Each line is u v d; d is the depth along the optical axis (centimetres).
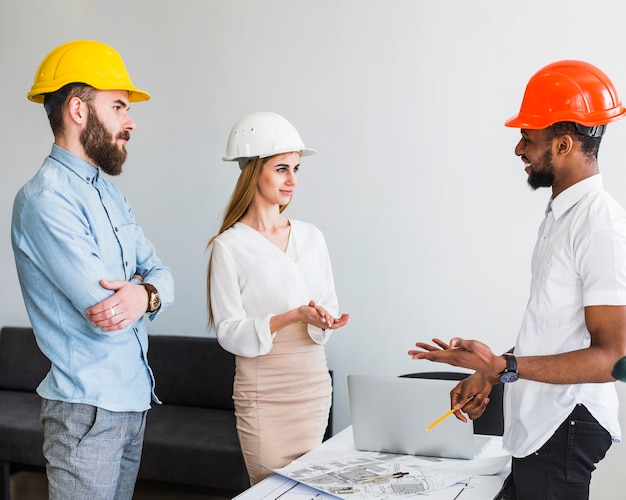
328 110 395
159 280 221
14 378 449
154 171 436
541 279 187
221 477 346
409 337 386
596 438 182
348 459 223
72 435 208
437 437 221
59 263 199
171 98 429
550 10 353
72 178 210
